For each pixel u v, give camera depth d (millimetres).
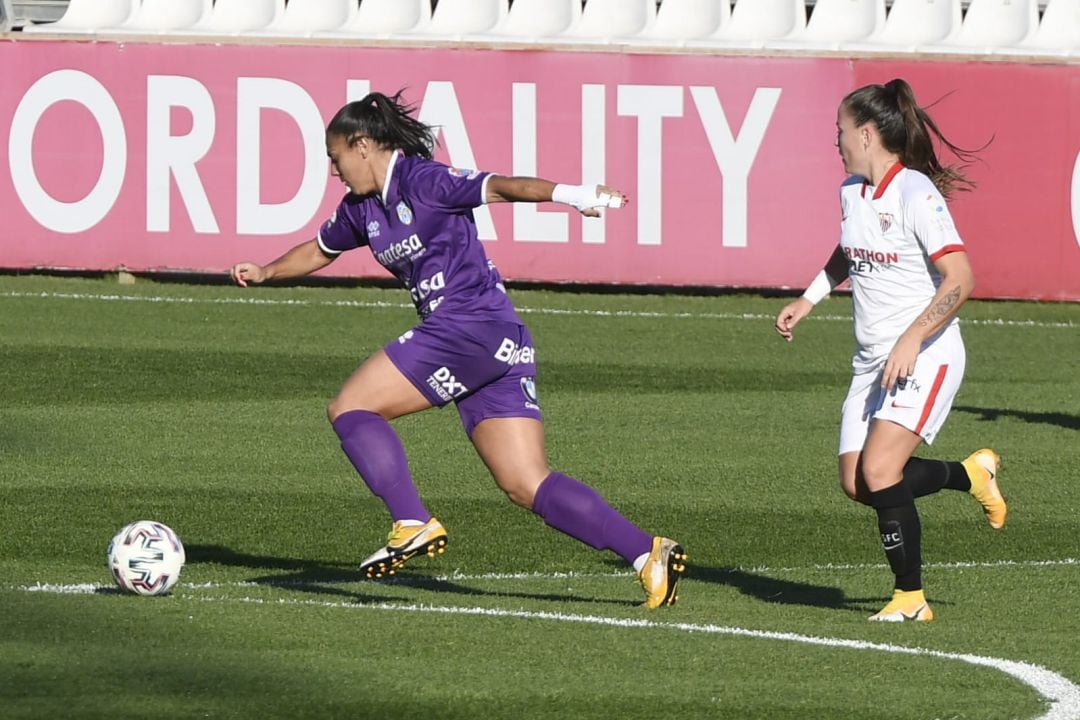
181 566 22031
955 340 20922
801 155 59688
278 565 25641
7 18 66750
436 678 17641
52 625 19750
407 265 21000
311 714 16234
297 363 46969
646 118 59750
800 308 22562
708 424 39562
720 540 28141
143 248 60844
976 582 24578
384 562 20406
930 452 37000
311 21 66562
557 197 19906
